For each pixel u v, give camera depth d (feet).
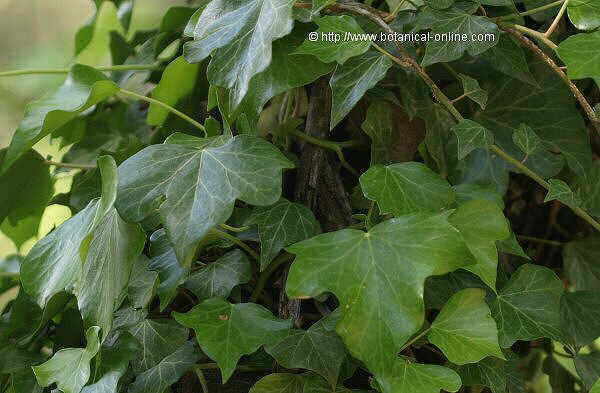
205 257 2.12
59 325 2.23
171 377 1.97
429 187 1.90
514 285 1.99
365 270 1.77
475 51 1.94
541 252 2.39
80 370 1.90
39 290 2.00
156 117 2.30
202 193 1.83
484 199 1.87
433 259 1.76
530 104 2.18
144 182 1.85
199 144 1.91
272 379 1.93
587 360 2.06
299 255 1.79
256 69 1.83
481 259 1.86
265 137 2.27
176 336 2.03
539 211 2.37
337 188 2.13
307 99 2.21
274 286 2.14
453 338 1.84
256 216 2.02
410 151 2.18
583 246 2.31
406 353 1.96
